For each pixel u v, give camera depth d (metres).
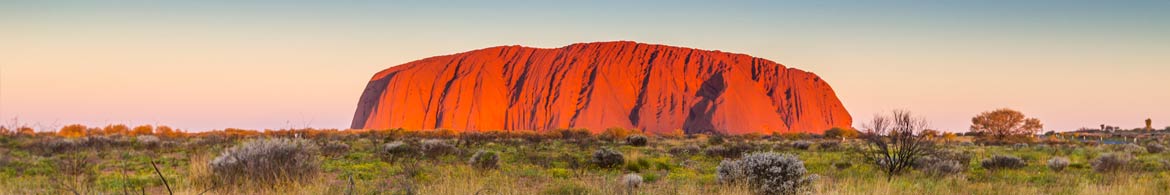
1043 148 35.84
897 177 14.74
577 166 18.67
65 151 21.25
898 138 16.53
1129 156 22.75
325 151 23.02
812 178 11.54
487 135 53.84
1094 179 15.29
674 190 12.02
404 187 10.92
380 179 13.86
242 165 11.18
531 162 20.73
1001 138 60.28
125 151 22.77
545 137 53.16
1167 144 49.41
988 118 61.78
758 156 11.60
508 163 20.09
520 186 12.62
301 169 11.59
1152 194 11.66
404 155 21.22
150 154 21.11
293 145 12.04
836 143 39.84
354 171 15.62
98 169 15.62
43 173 14.67
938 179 14.64
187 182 10.88
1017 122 61.22
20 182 12.04
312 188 10.43
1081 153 29.69
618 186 11.71
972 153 28.27
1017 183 14.53
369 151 25.95
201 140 33.41
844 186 11.37
